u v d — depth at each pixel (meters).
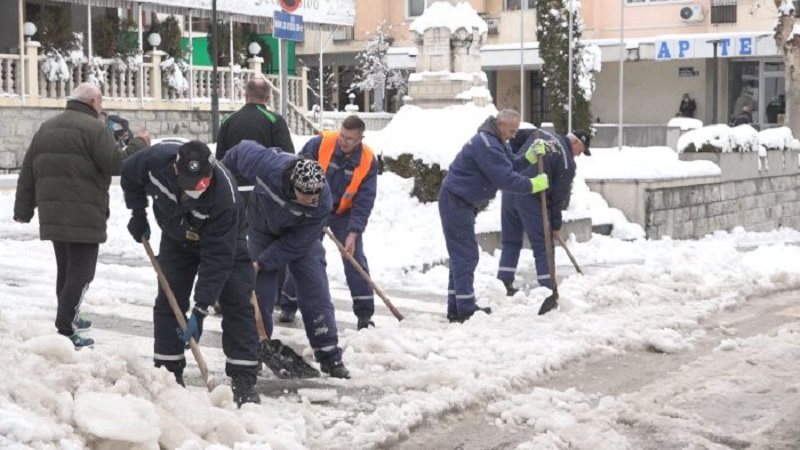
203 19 62.66
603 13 79.69
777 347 17.89
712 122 73.56
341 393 14.34
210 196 12.34
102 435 10.37
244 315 13.30
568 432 12.99
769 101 76.19
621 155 44.91
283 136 19.03
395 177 31.80
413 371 15.48
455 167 19.69
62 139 15.71
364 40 89.38
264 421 12.13
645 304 21.59
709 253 27.22
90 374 11.38
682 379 15.90
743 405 14.53
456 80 34.16
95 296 20.41
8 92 43.56
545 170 21.69
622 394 14.96
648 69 79.81
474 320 19.25
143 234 13.20
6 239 29.12
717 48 70.00
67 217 15.70
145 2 48.09
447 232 19.73
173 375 12.41
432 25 34.38
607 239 34.03
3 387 10.57
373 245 27.53
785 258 26.69
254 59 56.03
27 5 46.12
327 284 15.30
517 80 86.19
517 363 16.02
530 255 28.75
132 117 48.53
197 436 11.20
